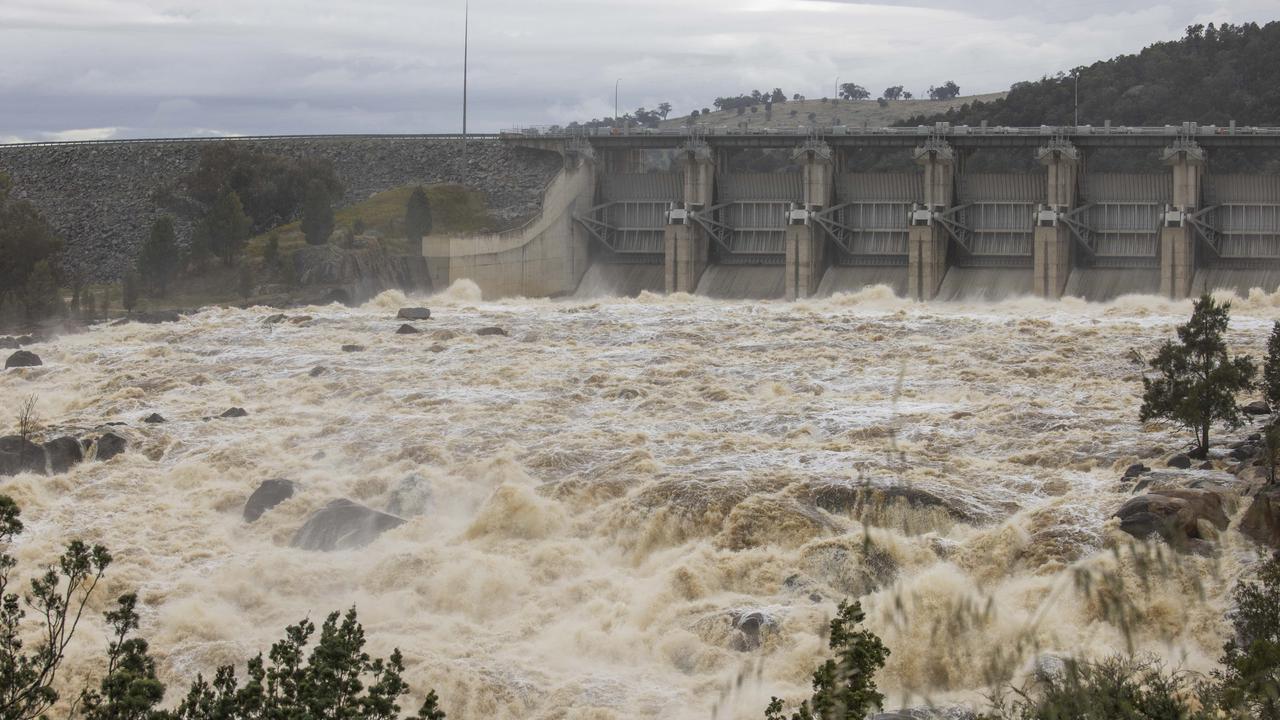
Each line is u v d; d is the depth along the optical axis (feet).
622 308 404.57
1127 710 91.81
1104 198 442.50
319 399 283.79
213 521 212.02
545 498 208.95
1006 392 269.03
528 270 477.36
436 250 464.24
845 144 462.60
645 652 161.68
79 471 233.76
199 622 171.01
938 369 294.25
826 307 412.57
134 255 507.30
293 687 113.19
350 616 122.31
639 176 494.18
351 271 462.60
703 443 233.35
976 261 454.81
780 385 278.67
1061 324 353.92
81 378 310.24
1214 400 206.80
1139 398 257.14
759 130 483.10
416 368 307.78
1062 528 178.60
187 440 249.75
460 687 152.87
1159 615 136.05
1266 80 640.99
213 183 527.81
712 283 473.67
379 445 241.35
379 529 202.28
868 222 465.47
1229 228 430.20
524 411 263.08
